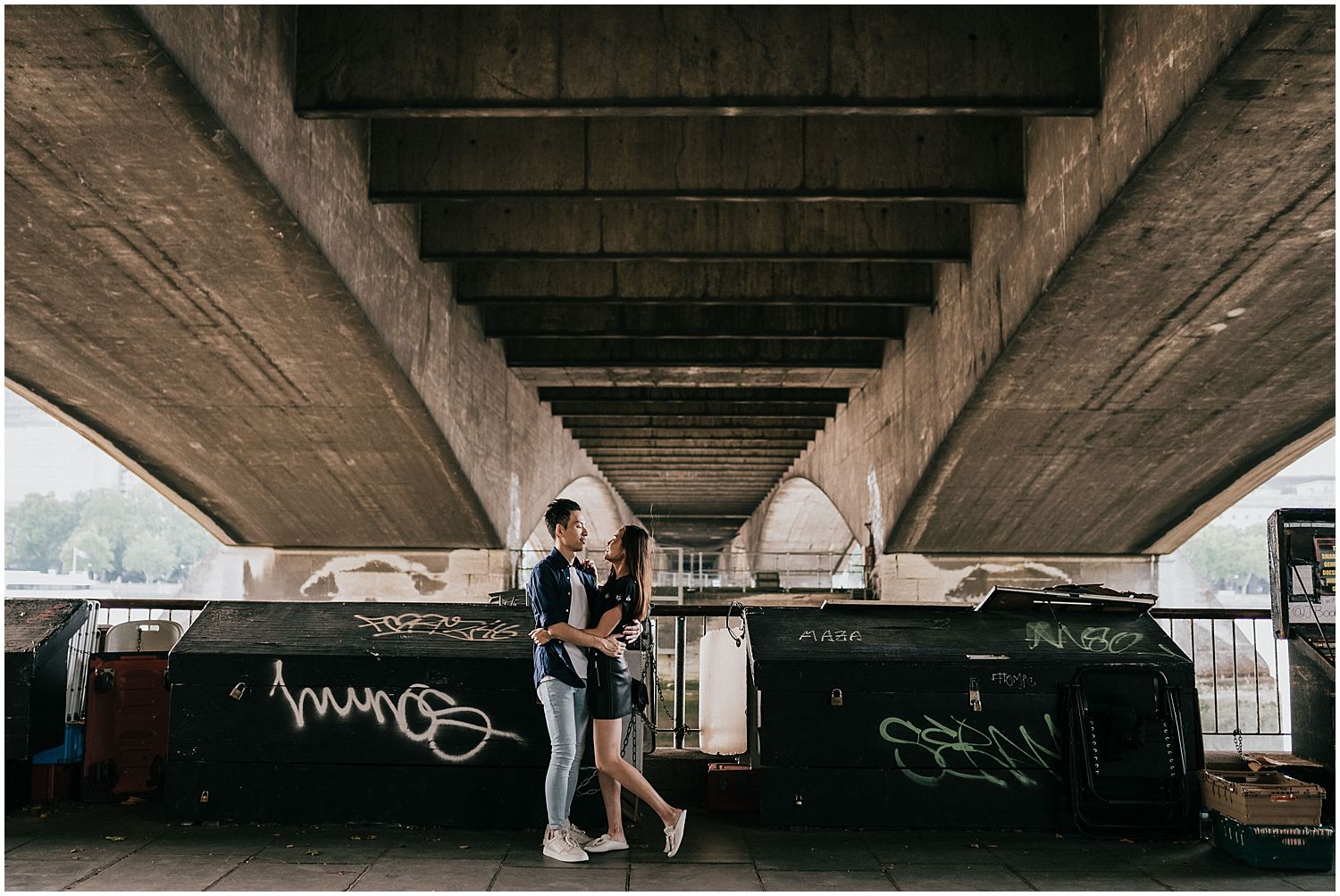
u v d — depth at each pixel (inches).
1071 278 435.8
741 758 277.9
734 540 2404.0
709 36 382.6
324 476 781.9
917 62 381.7
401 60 391.5
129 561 4581.7
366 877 207.3
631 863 219.9
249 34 357.1
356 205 472.1
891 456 799.1
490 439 776.3
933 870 216.1
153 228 424.2
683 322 741.9
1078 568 904.3
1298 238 403.2
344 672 250.7
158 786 270.5
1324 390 596.4
